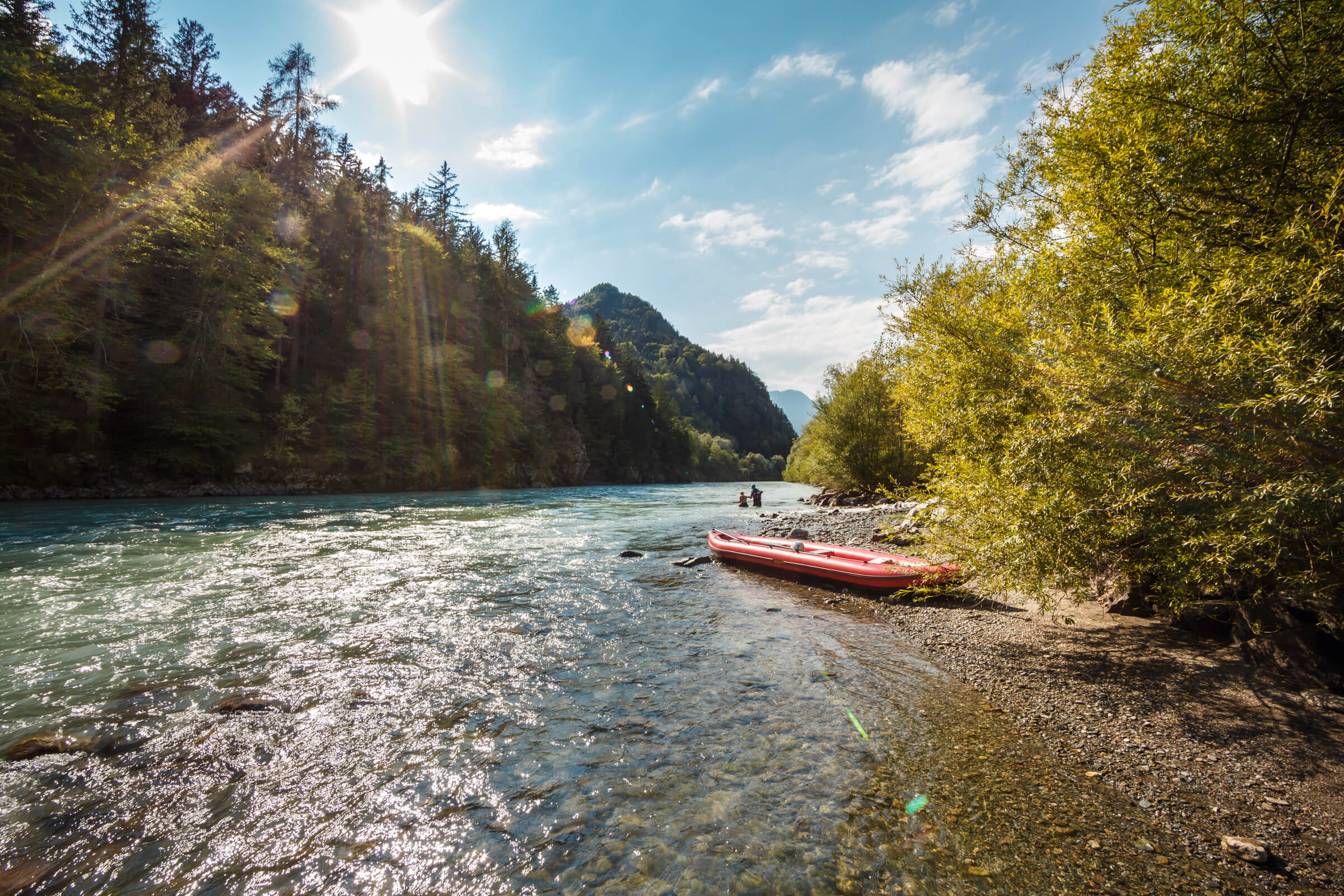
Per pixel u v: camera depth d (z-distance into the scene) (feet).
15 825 8.64
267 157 147.33
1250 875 7.73
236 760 10.79
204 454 86.33
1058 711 13.19
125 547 33.78
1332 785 9.71
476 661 16.56
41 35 79.56
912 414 21.02
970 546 16.62
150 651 16.61
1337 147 12.32
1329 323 10.03
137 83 104.63
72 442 72.38
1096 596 21.52
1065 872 7.83
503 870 7.88
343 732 12.01
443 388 141.18
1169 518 12.31
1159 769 10.58
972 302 19.95
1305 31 12.07
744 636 19.36
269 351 97.71
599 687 14.74
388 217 180.45
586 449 233.76
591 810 9.33
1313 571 11.33
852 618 22.11
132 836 8.49
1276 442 10.43
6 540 34.63
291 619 20.22
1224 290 11.03
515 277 220.02
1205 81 13.97
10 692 13.64
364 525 50.19
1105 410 12.44
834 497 88.63
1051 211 18.52
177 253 85.25
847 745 11.65
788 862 8.05
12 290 65.51
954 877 7.75
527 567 31.63
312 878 7.67
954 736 12.05
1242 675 14.07
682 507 81.56
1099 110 15.89
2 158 64.54
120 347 78.89
